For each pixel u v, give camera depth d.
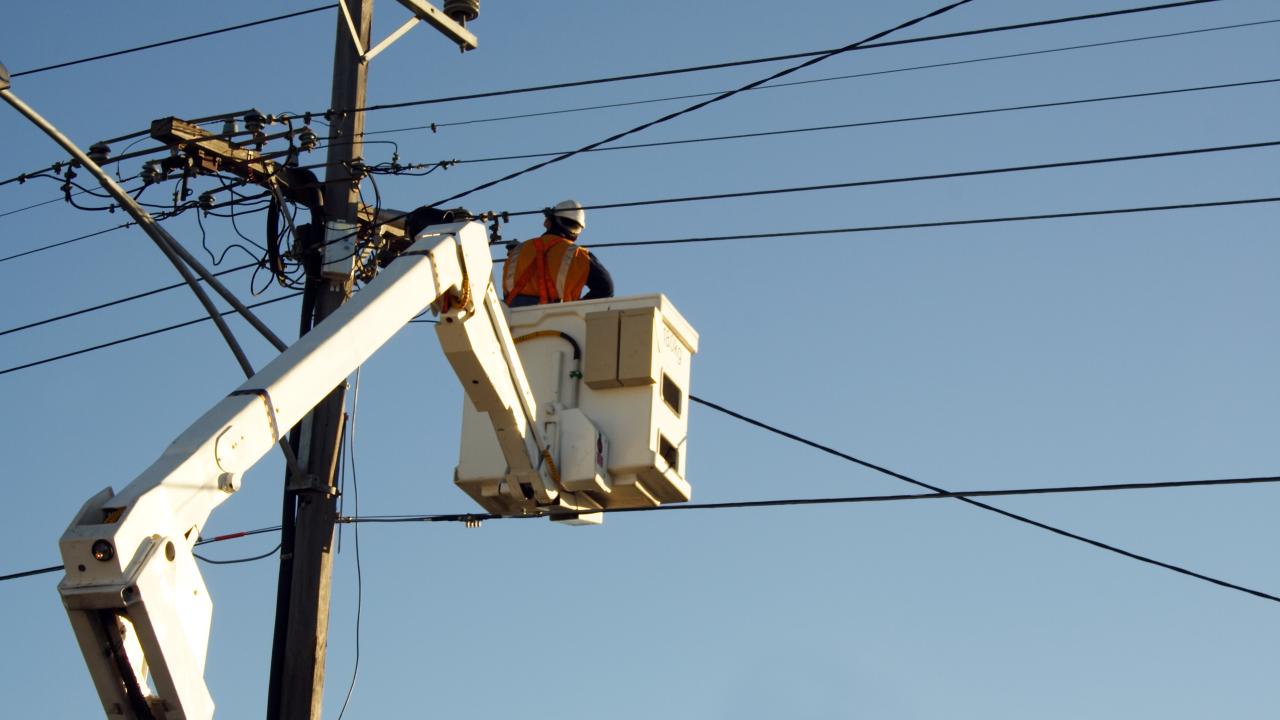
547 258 14.50
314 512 14.50
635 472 12.87
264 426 8.80
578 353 13.23
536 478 12.38
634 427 12.94
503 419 11.84
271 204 15.76
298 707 14.02
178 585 7.77
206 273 13.09
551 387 13.12
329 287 15.57
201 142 15.72
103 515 7.71
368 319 9.70
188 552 7.89
